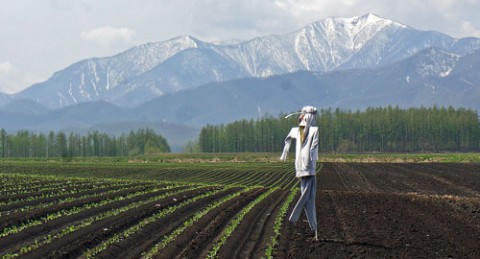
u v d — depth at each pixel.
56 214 35.66
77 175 97.94
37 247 24.67
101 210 37.97
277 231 28.56
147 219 33.12
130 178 90.81
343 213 36.19
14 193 51.62
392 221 32.81
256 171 110.19
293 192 52.69
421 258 22.95
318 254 23.27
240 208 39.22
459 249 24.91
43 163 149.50
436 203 42.78
